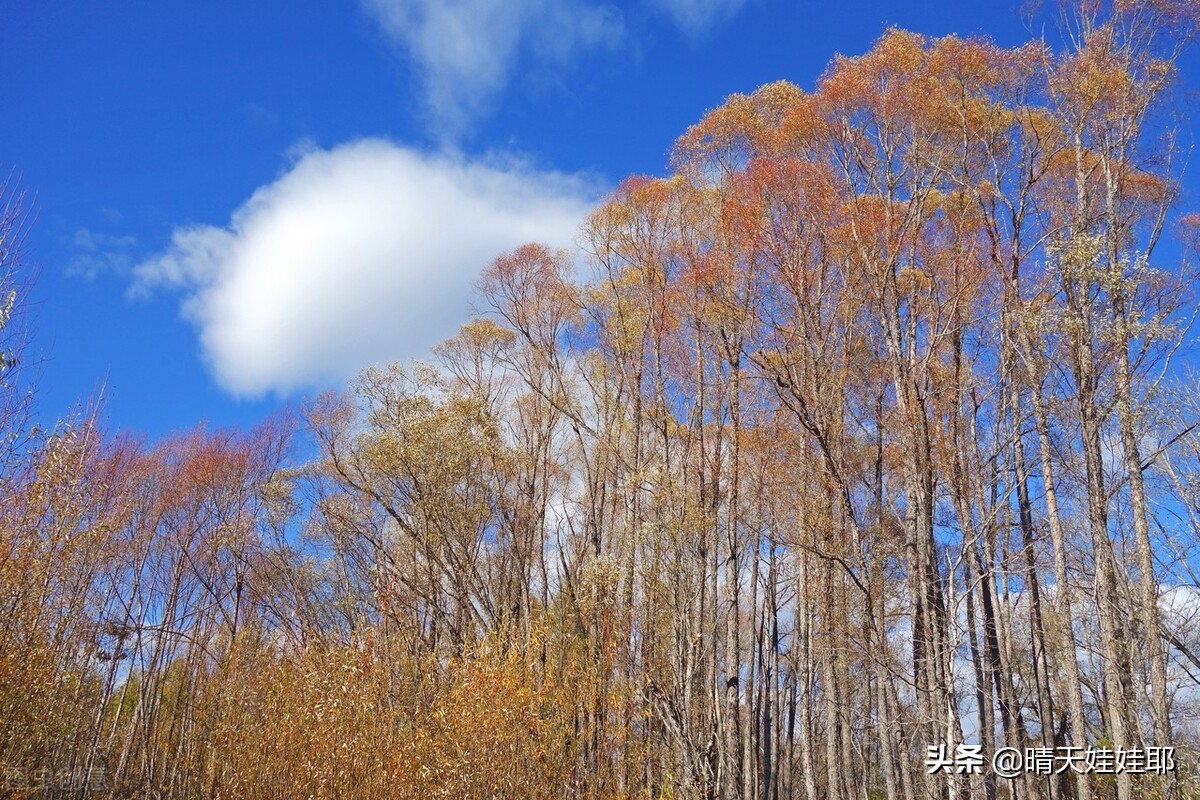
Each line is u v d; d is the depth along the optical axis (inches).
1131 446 565.0
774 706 976.9
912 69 714.2
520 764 581.0
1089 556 662.5
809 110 753.0
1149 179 634.8
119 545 936.3
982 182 711.1
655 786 655.1
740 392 781.9
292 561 967.0
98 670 948.6
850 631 667.4
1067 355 634.2
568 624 754.8
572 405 973.2
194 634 1072.2
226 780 619.8
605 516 946.1
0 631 544.4
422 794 556.4
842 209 720.3
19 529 546.3
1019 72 682.8
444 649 729.6
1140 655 595.5
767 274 733.9
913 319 725.9
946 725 564.4
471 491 894.4
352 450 908.0
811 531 669.9
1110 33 647.1
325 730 575.2
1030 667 812.0
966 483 725.9
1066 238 629.9
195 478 1125.1
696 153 874.1
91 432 598.5
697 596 713.6
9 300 406.9
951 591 609.3
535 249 995.3
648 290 889.5
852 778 742.5
